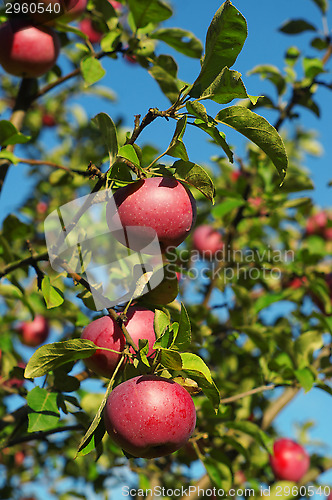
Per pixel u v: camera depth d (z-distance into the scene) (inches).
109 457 168.9
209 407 127.6
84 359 78.2
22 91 129.6
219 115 68.6
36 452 195.6
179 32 131.3
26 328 173.5
